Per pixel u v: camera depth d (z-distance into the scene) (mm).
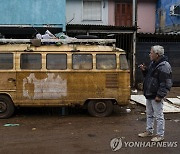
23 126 8250
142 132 7629
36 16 13656
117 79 9164
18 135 7367
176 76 15680
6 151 6223
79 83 9078
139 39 15406
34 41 9125
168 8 17797
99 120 8961
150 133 7188
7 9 13461
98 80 9117
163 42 15469
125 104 9258
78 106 9211
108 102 9336
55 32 14523
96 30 14281
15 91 8953
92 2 17938
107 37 15047
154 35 15195
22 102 9000
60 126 8258
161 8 18406
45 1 13688
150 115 7094
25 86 8969
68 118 9234
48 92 9016
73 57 9086
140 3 18766
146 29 18938
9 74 8930
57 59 9055
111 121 8844
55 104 9070
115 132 7648
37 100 9016
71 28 14039
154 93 6605
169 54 15562
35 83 8977
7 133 7543
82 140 6969
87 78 9086
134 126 8281
